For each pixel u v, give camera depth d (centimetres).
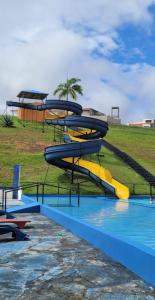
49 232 1096
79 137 4384
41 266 716
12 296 552
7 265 723
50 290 581
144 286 602
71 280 631
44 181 3084
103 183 2909
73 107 4972
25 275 658
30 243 932
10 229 961
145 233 1406
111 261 757
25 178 3197
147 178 3509
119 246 754
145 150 5131
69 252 835
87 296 556
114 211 2064
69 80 6291
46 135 5278
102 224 1619
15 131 5319
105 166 3756
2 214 1327
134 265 679
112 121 9525
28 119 6519
